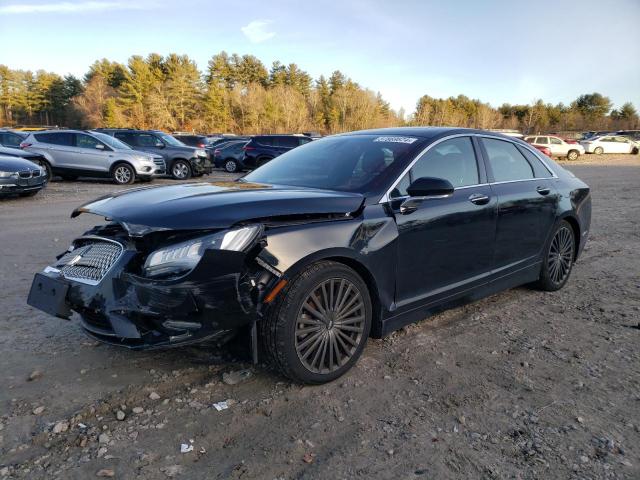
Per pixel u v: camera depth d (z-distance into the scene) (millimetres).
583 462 2314
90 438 2455
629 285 5223
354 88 78000
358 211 3131
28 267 5457
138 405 2756
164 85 72312
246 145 20828
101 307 2713
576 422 2648
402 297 3381
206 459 2322
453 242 3645
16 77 89875
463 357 3430
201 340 2600
